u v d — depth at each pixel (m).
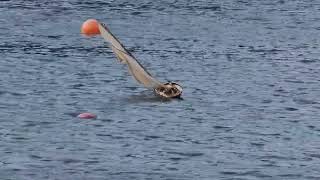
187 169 137.50
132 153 144.38
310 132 159.62
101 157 142.00
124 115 169.12
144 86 186.25
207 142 151.75
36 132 155.50
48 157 141.25
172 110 174.25
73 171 135.12
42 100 181.75
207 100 184.25
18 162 138.38
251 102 183.50
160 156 143.38
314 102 184.62
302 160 142.75
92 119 165.38
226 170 137.38
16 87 193.75
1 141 149.12
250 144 151.12
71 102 180.25
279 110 176.62
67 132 155.88
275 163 141.12
